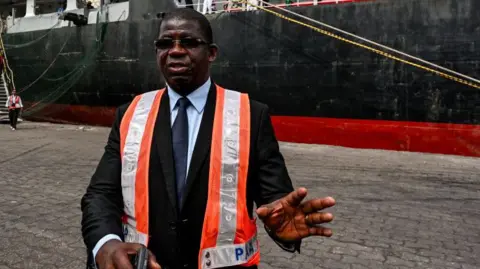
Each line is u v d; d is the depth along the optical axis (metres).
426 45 9.78
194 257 1.40
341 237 4.31
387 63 10.15
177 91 1.53
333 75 10.77
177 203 1.40
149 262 1.16
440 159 9.13
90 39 14.91
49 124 16.55
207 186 1.40
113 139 1.58
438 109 9.73
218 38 12.22
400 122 10.16
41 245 4.00
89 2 16.16
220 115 1.49
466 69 9.43
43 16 17.12
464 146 9.54
